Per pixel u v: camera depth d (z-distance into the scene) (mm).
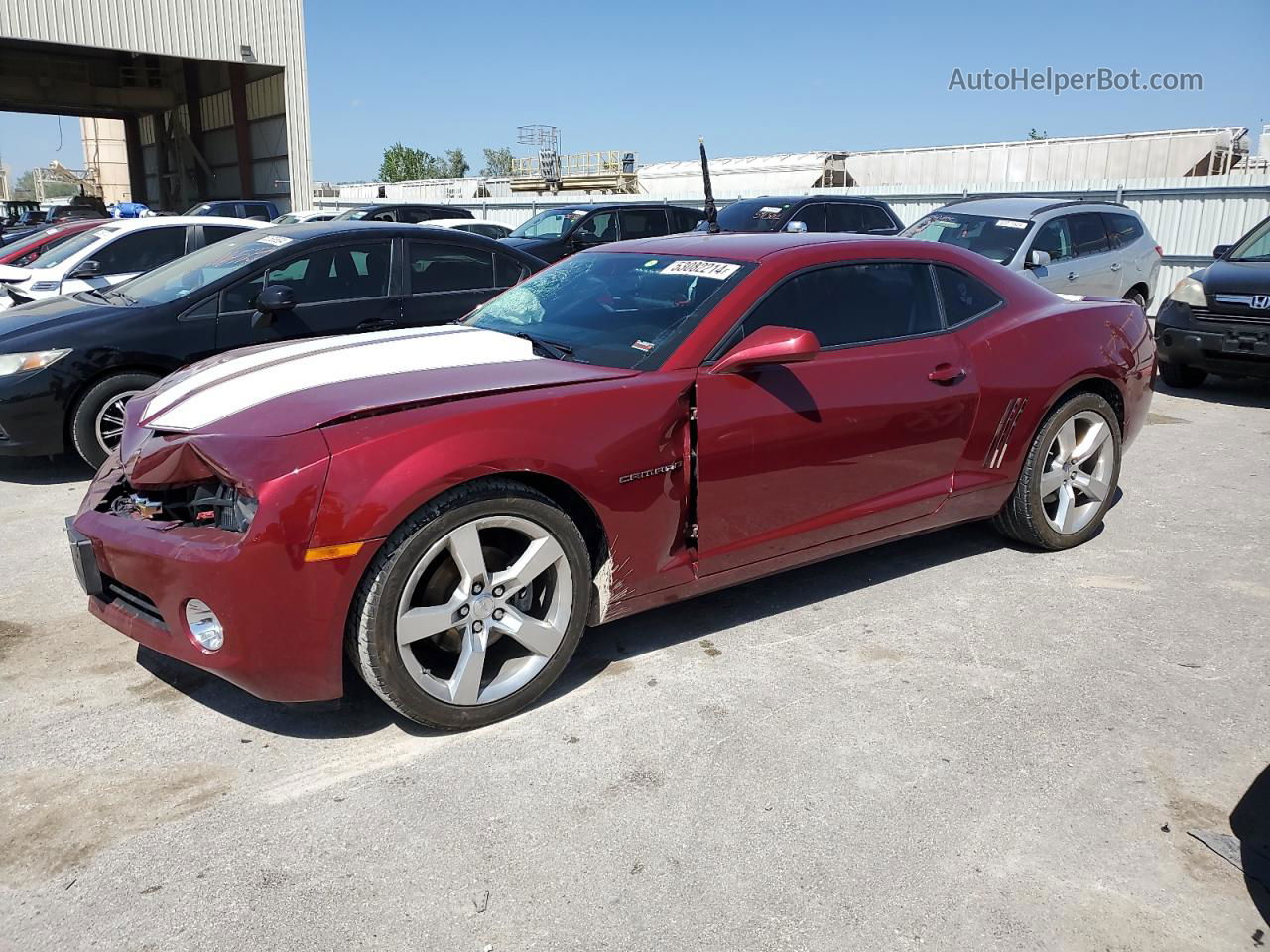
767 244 3941
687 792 2754
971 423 4113
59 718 3146
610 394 3158
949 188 21516
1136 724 3141
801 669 3494
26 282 8469
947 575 4418
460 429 2857
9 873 2420
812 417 3580
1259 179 15320
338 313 6324
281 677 2771
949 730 3094
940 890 2375
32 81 36344
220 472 2770
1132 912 2307
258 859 2469
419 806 2686
